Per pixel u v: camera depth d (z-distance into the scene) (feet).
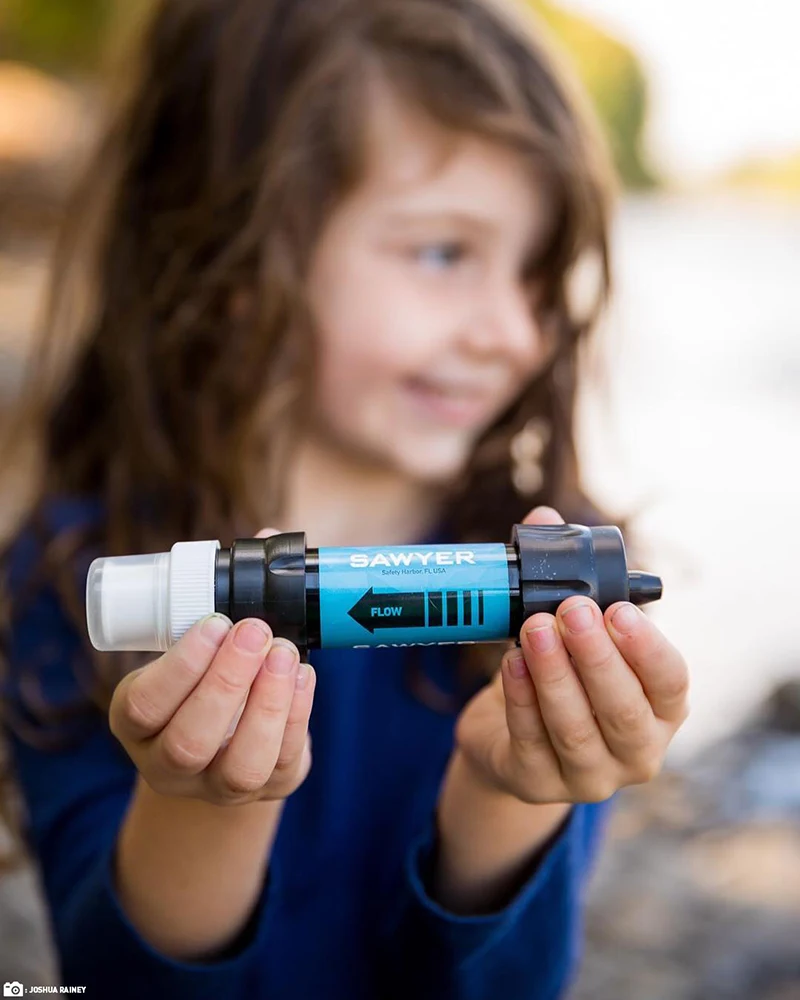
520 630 1.33
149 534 2.10
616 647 1.30
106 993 1.52
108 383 2.26
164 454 2.12
